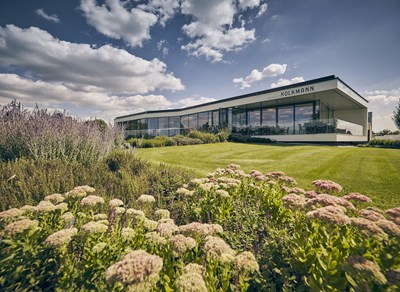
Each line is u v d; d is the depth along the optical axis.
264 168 6.79
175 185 3.94
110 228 2.03
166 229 1.64
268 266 1.80
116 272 1.06
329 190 2.83
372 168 6.47
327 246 1.48
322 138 17.00
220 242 1.45
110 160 5.38
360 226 1.54
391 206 3.37
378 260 1.38
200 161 8.30
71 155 4.78
